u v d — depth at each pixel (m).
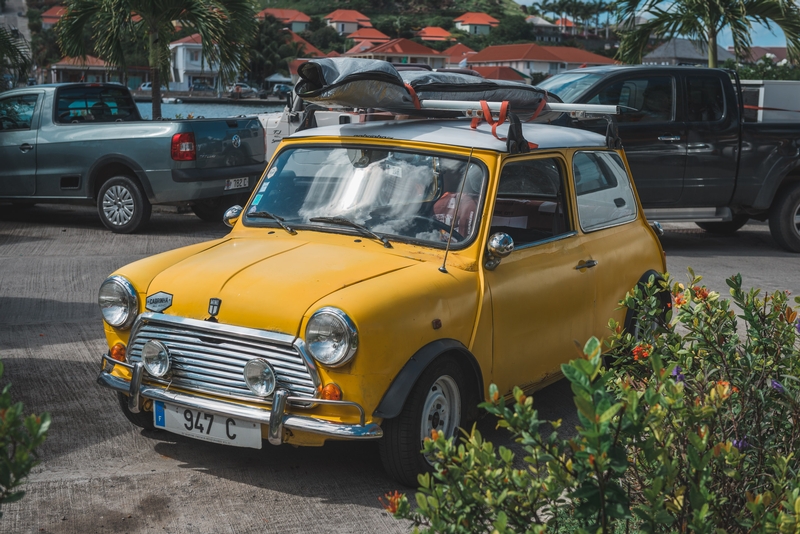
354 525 3.94
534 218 5.05
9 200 12.55
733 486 3.04
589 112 5.89
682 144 10.80
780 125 11.17
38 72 98.50
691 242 12.64
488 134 4.97
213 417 4.16
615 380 3.59
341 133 5.15
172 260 4.64
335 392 3.92
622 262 5.78
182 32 16.48
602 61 136.00
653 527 2.43
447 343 4.21
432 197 4.75
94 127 11.95
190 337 4.19
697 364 3.74
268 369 3.97
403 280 4.21
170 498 4.16
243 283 4.18
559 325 5.14
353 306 3.90
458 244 4.57
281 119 13.36
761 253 11.79
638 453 2.97
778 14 15.66
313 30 191.62
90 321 7.45
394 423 4.10
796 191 11.65
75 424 5.08
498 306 4.59
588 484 2.44
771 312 3.87
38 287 8.62
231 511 4.05
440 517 2.62
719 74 11.04
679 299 3.86
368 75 4.77
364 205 4.85
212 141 11.85
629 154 10.60
